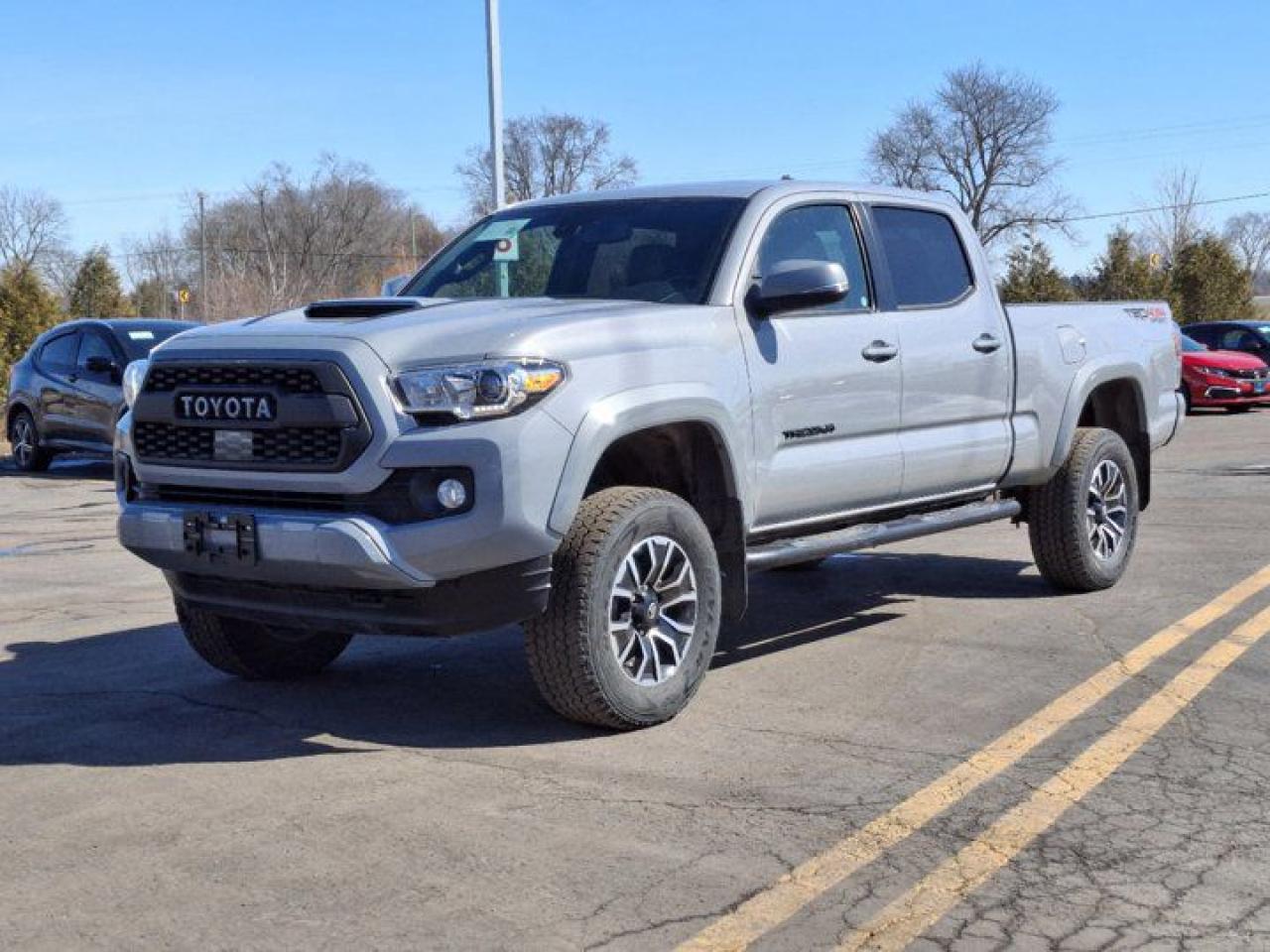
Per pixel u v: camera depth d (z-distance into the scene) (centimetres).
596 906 351
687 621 517
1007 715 521
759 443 550
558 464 465
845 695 552
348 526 453
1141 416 800
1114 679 569
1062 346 727
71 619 741
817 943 330
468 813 419
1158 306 831
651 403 496
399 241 7669
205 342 494
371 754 483
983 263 696
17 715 539
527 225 631
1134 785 440
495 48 2134
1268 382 2428
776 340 561
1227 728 500
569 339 480
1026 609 718
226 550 481
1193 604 716
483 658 631
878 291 626
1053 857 382
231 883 368
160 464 504
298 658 590
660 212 598
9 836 405
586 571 477
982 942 330
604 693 486
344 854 387
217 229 7575
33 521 1223
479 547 454
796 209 600
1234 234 10469
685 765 464
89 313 4397
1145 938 332
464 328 477
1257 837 396
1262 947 328
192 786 448
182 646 669
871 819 411
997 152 7525
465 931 337
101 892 363
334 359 460
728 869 374
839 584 802
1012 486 710
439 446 452
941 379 645
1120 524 767
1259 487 1234
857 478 601
